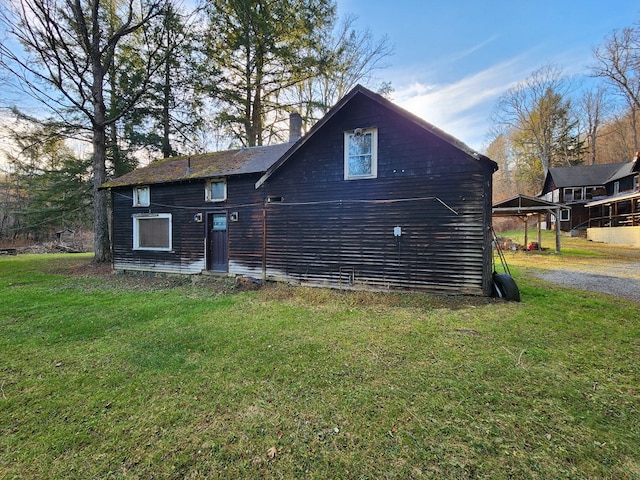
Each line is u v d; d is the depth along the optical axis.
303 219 8.82
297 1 16.62
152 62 14.85
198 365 3.71
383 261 7.80
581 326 4.83
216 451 2.28
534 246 17.53
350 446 2.31
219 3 15.51
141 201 11.80
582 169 28.94
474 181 6.90
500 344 4.19
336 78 19.83
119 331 5.00
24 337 4.72
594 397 2.92
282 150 11.02
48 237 27.67
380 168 7.82
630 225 21.41
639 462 2.13
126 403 2.93
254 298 7.44
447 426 2.52
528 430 2.46
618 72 25.09
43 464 2.18
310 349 4.14
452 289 7.09
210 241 10.73
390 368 3.55
